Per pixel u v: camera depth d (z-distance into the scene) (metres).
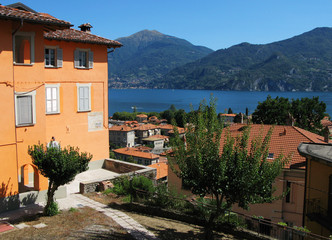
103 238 12.27
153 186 18.92
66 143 22.67
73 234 12.46
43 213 14.50
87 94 23.89
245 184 11.83
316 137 27.39
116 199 17.78
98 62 24.52
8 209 14.89
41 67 16.23
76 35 22.86
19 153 15.64
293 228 14.85
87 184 18.62
